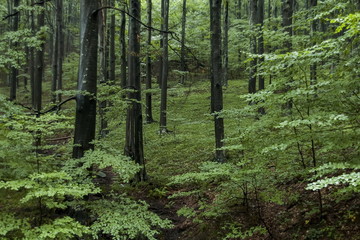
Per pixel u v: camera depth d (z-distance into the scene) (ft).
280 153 17.25
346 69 14.58
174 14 79.77
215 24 30.78
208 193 26.13
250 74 43.16
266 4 119.85
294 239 16.14
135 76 30.48
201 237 20.25
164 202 27.35
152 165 36.58
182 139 44.29
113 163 15.33
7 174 15.17
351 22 10.59
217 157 30.73
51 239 13.19
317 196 18.72
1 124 15.26
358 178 9.47
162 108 49.42
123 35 38.88
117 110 28.63
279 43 25.90
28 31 26.48
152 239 14.64
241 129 20.58
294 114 16.34
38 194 11.71
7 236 15.70
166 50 48.96
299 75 15.67
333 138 14.52
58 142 45.52
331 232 14.98
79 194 12.96
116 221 14.90
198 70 28.12
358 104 14.75
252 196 22.06
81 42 20.92
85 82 20.63
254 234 18.31
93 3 20.95
